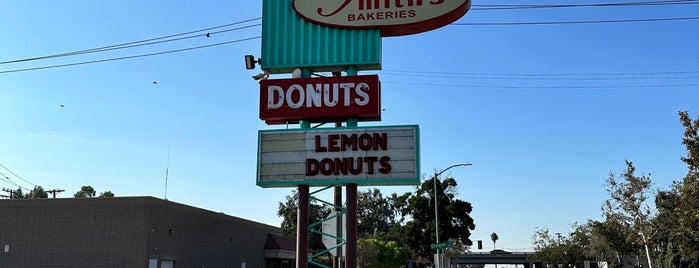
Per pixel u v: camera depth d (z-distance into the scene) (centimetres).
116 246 3444
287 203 7788
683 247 3756
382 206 11069
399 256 5678
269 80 1695
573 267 7919
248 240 4822
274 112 1672
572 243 7925
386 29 1688
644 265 7450
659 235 4681
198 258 3978
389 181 1592
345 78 1664
